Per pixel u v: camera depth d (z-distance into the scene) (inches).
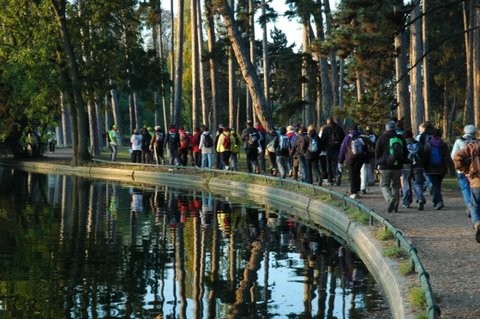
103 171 1770.4
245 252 656.4
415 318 358.0
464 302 390.0
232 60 2235.5
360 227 680.4
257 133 1352.1
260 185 1208.2
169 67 3289.9
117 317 436.1
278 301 471.2
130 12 1955.0
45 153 2549.2
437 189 800.9
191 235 763.4
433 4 2281.0
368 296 478.3
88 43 1895.9
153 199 1153.4
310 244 693.3
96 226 838.5
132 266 596.4
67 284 529.0
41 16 1866.4
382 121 1332.4
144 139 1755.7
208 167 1478.8
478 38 1389.0
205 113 1999.3
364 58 1012.5
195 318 432.5
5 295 493.0
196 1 1948.8
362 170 986.7
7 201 1130.0
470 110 1860.2
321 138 1101.7
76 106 1910.7
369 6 951.6
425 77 1977.1
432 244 576.7
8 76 1884.8
